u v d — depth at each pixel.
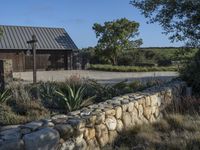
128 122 7.04
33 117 7.33
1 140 4.34
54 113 7.89
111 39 44.94
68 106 8.06
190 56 13.48
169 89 9.73
